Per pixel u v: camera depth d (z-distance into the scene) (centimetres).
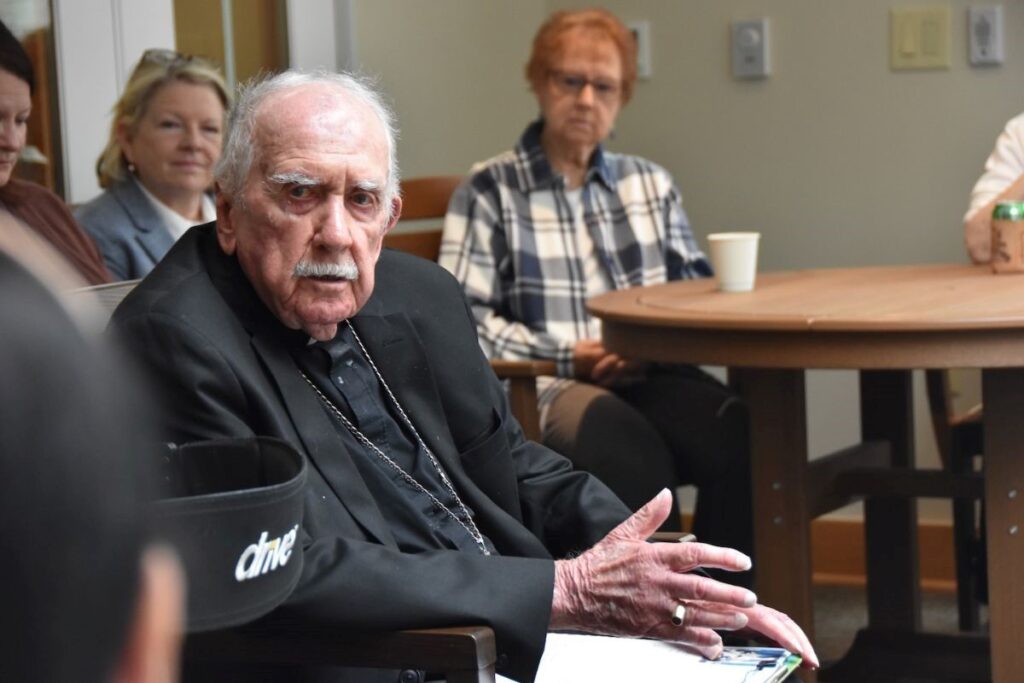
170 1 356
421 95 426
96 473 46
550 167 355
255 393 175
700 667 173
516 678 161
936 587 422
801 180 427
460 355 206
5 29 251
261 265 184
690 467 337
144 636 47
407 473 196
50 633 46
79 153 334
